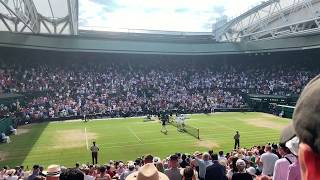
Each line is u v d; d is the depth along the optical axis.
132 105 59.47
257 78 70.31
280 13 61.66
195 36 77.38
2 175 16.75
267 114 57.41
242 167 10.33
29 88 56.44
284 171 6.35
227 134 39.50
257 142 35.12
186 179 8.89
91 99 59.50
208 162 13.64
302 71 68.44
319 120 1.24
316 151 1.25
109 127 45.50
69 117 53.12
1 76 54.38
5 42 56.59
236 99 64.44
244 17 69.06
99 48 67.12
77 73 65.75
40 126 46.53
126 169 15.74
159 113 54.91
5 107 45.09
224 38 77.88
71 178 5.07
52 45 63.06
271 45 67.81
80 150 32.62
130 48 69.44
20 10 43.94
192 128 43.00
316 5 55.22
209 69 75.12
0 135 36.28
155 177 5.47
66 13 54.47
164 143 35.19
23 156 30.58
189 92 67.31
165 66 74.31
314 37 60.88
